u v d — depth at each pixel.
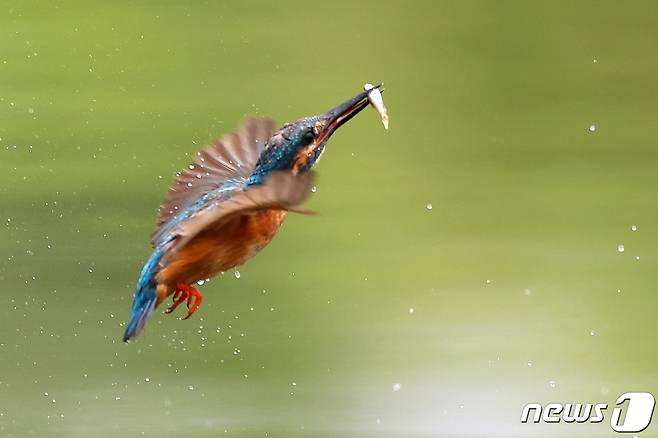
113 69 19.48
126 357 12.09
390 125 18.39
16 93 18.42
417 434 10.81
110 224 14.31
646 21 22.34
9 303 12.80
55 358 11.97
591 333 12.38
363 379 11.66
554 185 16.16
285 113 17.69
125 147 16.41
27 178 15.49
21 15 21.69
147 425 10.90
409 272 13.88
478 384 11.51
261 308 13.09
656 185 16.00
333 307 13.09
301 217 15.24
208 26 21.56
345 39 21.19
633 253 14.16
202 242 7.37
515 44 21.38
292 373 11.81
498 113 18.70
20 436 10.73
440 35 21.52
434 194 15.98
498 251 14.27
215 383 11.62
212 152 8.20
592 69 20.38
